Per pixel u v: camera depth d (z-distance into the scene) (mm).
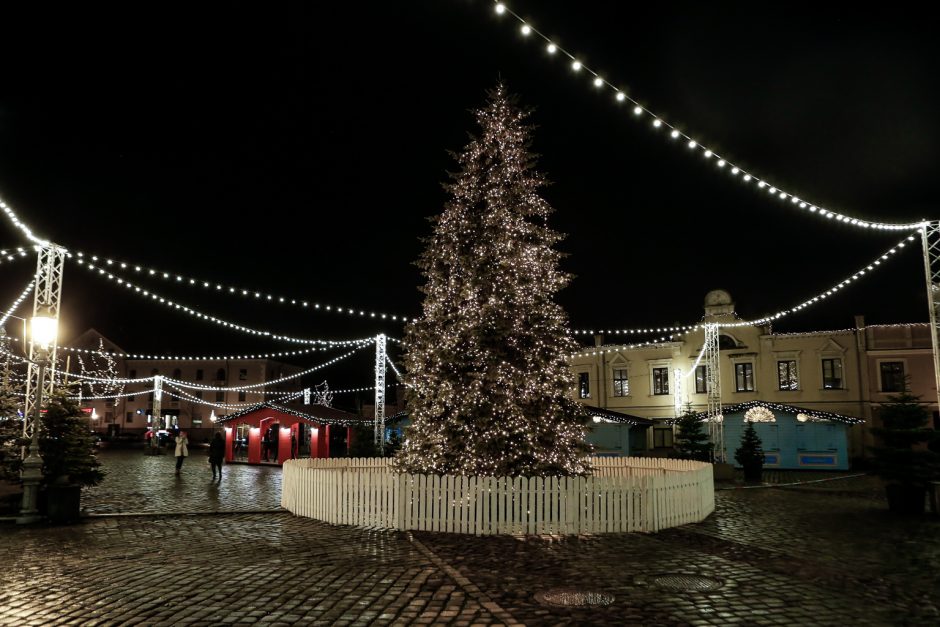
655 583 8734
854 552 11008
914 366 40156
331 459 18766
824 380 42000
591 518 13047
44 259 18375
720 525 14055
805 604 7809
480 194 15805
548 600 7891
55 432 15977
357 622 7039
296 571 9258
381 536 12367
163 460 38688
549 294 15758
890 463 16219
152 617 7242
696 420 32719
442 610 7445
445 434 14406
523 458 14211
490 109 16188
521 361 14758
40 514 14867
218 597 7961
